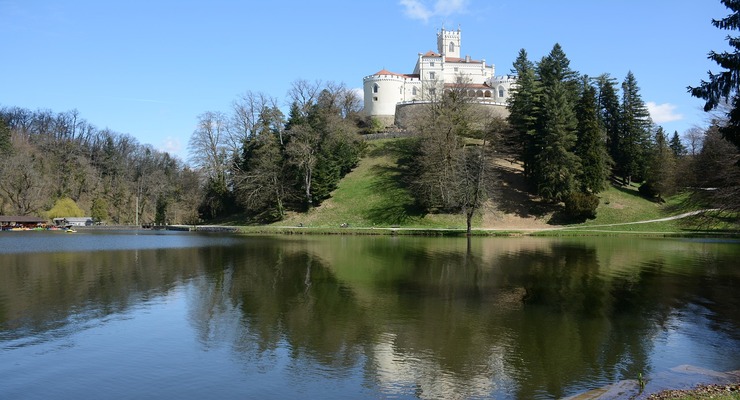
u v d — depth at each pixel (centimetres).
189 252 3856
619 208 6525
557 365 1319
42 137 11350
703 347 1466
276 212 7075
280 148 7675
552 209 6506
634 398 1073
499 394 1137
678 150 9025
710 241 4706
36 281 2488
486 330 1628
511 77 10975
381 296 2142
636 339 1540
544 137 6384
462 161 5991
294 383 1213
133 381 1227
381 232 5691
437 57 11469
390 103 10988
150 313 1852
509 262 3162
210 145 8156
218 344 1496
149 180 10575
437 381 1219
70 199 9469
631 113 7481
